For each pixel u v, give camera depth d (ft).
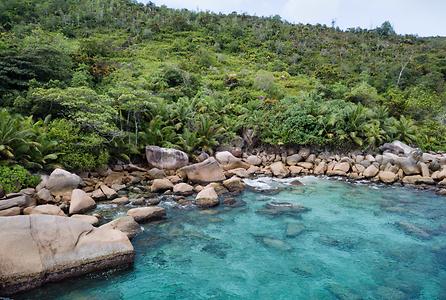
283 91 100.17
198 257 27.84
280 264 27.27
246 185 49.96
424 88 116.47
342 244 31.27
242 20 195.93
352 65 138.00
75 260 23.06
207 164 49.67
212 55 134.72
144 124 58.13
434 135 81.10
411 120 84.12
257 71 119.75
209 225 34.27
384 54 161.07
